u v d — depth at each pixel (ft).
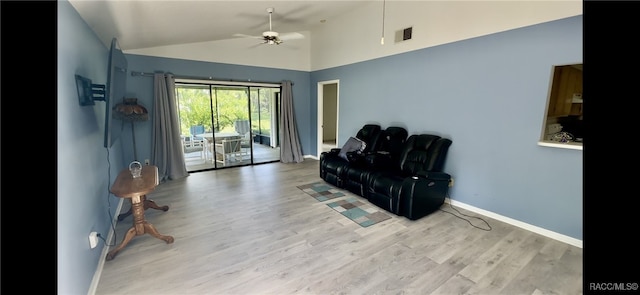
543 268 7.17
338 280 6.68
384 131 14.32
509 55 9.46
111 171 10.37
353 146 14.44
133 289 6.34
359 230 9.32
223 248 8.13
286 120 20.36
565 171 8.46
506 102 9.68
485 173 10.54
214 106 18.25
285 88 20.13
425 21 12.25
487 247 8.23
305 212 10.87
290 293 6.24
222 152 19.01
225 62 17.69
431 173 10.34
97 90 7.48
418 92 12.89
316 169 18.38
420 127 12.98
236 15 12.17
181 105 17.10
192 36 14.42
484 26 10.09
